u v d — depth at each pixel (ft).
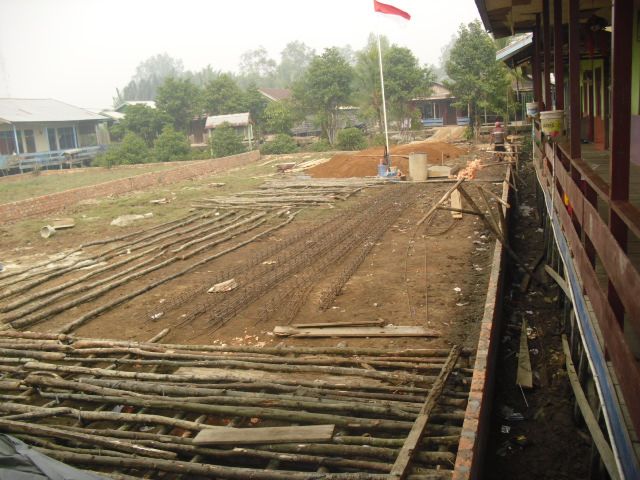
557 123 28.22
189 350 25.73
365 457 16.78
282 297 32.12
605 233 12.69
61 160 129.49
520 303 32.99
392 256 39.04
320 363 23.39
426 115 164.76
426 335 25.53
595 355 14.64
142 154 126.82
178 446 17.89
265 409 19.47
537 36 43.60
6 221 61.46
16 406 21.25
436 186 66.33
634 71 31.55
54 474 14.78
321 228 49.29
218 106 152.05
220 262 40.93
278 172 91.91
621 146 12.09
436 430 17.75
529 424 21.91
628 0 11.66
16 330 30.19
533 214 54.54
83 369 23.86
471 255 37.93
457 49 120.78
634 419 10.03
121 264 41.63
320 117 135.54
